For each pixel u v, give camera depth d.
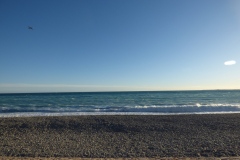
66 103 46.22
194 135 14.93
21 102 49.72
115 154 10.97
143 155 10.81
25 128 17.19
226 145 12.38
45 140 13.80
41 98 67.56
